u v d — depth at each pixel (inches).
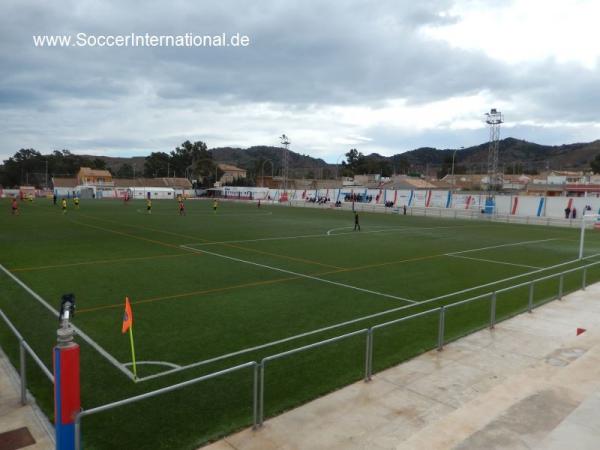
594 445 216.8
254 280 723.4
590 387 295.1
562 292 675.4
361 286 698.8
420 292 669.9
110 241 1147.9
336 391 334.6
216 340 443.5
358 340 450.0
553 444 217.8
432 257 999.0
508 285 732.0
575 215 2226.9
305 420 292.4
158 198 4498.0
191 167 6879.9
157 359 393.1
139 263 852.0
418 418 297.0
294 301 598.5
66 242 1117.7
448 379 359.9
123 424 284.4
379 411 305.7
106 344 425.7
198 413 300.0
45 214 2003.0
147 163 7052.2
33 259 871.1
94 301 577.9
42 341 431.2
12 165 6378.0
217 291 644.7
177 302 581.0
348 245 1163.9
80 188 4434.1
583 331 470.0
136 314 524.7
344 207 3041.3
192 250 1025.5
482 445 223.8
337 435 274.7
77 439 220.1
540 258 1019.3
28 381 339.3
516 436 232.7
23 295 601.6
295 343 439.8
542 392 287.4
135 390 332.5
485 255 1046.4
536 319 532.7
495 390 300.2
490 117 2650.1
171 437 270.5
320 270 818.8
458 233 1546.5
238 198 4507.9
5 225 1503.4
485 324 512.7
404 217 2300.7
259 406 289.0
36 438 262.5
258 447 261.0
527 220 2169.0
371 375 364.2
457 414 269.6
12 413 290.2
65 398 219.6
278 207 3053.6
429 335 470.3
